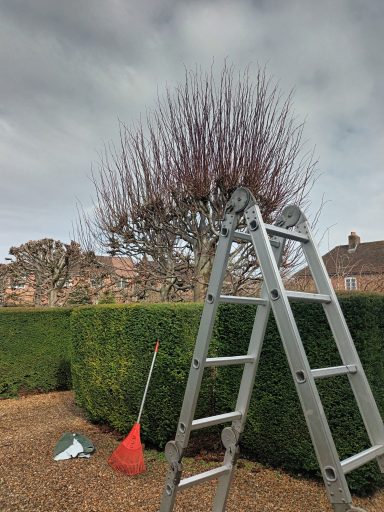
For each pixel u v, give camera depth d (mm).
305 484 3367
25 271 13742
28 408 6371
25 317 7395
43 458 3984
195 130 6676
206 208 6766
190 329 4148
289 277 7785
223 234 2160
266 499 3078
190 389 2047
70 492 3217
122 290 9562
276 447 3637
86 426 5223
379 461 2033
